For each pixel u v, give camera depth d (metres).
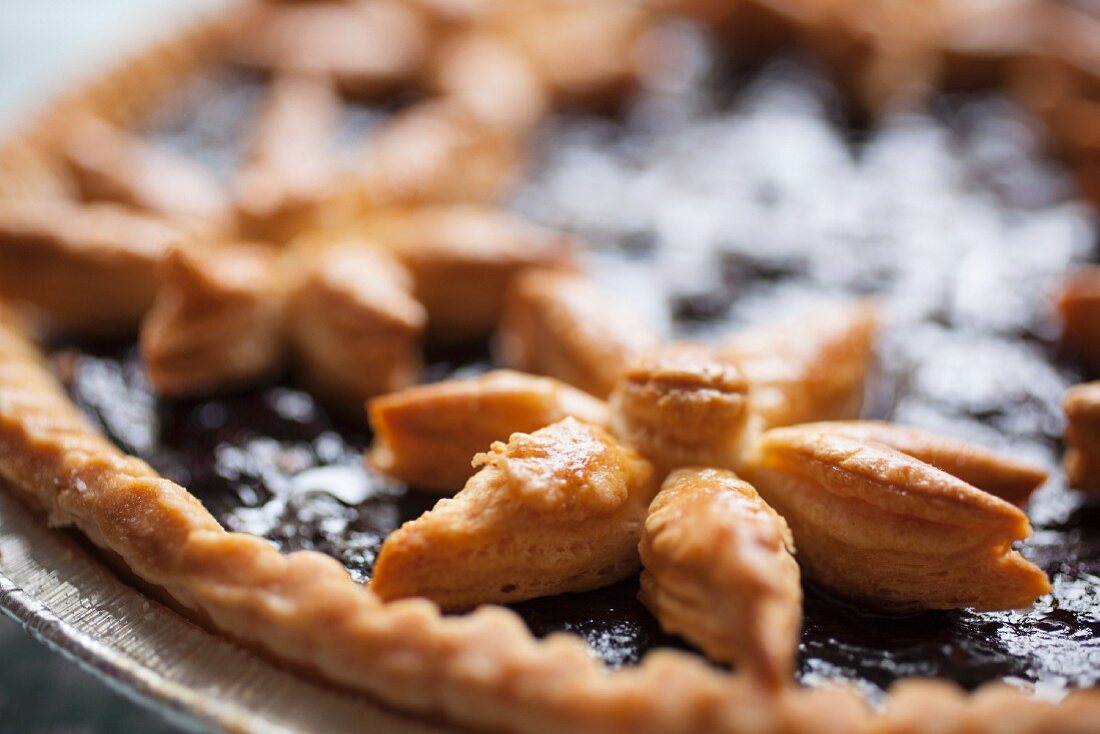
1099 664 0.25
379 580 0.25
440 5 0.39
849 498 0.26
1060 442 0.29
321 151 0.35
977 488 0.26
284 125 0.36
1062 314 0.31
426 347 0.32
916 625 0.26
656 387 0.26
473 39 0.39
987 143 0.37
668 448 0.26
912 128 0.37
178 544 0.25
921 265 0.33
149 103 0.38
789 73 0.40
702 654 0.25
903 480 0.25
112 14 0.48
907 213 0.35
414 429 0.28
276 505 0.28
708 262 0.33
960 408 0.30
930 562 0.25
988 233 0.34
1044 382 0.30
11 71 0.44
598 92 0.38
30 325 0.32
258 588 0.25
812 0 0.40
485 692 0.23
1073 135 0.36
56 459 0.27
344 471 0.29
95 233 0.32
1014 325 0.32
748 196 0.35
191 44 0.40
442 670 0.24
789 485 0.26
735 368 0.27
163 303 0.31
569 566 0.26
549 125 0.38
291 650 0.24
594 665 0.24
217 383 0.30
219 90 0.39
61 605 0.26
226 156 0.37
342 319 0.30
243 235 0.32
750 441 0.27
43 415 0.28
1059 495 0.28
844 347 0.29
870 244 0.34
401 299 0.30
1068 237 0.34
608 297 0.30
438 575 0.25
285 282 0.31
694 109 0.38
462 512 0.25
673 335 0.32
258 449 0.29
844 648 0.25
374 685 0.24
